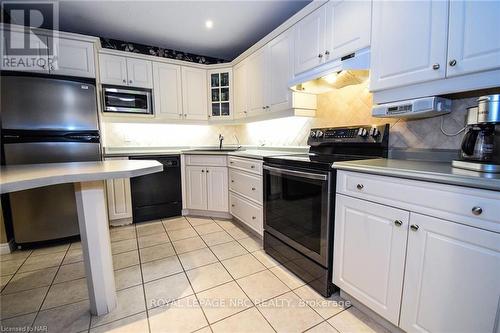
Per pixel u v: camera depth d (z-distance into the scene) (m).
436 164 1.29
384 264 1.19
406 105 1.34
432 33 1.19
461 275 0.92
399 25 1.32
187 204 3.16
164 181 3.01
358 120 1.97
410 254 1.08
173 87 3.18
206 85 3.38
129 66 2.91
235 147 3.76
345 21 1.63
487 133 1.05
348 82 1.92
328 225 1.46
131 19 2.52
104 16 2.46
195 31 2.80
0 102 2.07
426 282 1.03
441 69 1.16
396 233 1.13
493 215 0.83
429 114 1.39
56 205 2.29
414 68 1.27
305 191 1.63
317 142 2.20
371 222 1.24
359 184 1.29
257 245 2.28
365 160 1.53
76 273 1.82
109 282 1.39
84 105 2.36
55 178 1.04
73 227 2.36
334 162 1.44
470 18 1.05
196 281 1.70
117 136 3.15
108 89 2.79
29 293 1.58
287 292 1.57
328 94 2.22
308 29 1.94
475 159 1.08
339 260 1.43
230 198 2.90
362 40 1.53
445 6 1.13
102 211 1.34
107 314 1.38
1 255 2.11
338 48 1.69
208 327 1.28
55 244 2.34
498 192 0.81
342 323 1.30
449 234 0.95
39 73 2.26
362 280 1.30
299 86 2.09
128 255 2.08
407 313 1.10
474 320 0.90
